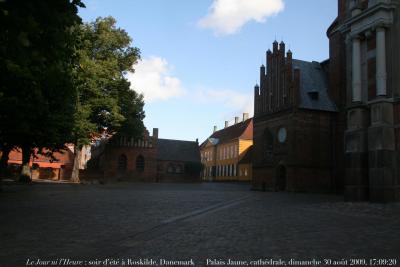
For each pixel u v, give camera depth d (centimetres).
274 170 4112
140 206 1730
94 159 7775
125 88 4588
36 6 777
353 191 2150
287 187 3850
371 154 2039
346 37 2525
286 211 1639
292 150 3825
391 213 1516
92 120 4447
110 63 4184
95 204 1769
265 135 4353
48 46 864
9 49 746
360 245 832
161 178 7450
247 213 1530
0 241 830
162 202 2002
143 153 6372
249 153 8119
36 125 1950
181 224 1156
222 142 9488
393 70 2088
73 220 1188
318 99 4016
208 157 10362
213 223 1194
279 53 4244
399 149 2011
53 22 814
